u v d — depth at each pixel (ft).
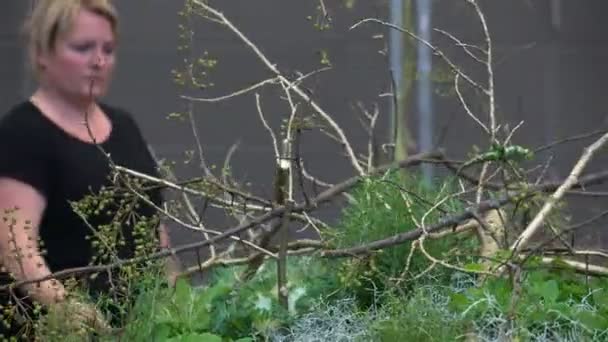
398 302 10.94
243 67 54.75
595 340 10.66
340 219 13.51
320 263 12.73
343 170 34.86
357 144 34.17
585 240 14.19
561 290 11.85
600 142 12.80
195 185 13.98
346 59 48.60
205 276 13.37
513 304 10.42
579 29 63.87
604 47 62.95
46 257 13.08
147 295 11.00
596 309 11.39
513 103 55.21
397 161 14.48
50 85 13.57
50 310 10.64
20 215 12.83
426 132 24.63
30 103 13.51
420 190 13.30
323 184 15.72
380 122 35.17
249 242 12.91
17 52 54.65
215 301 11.76
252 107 48.85
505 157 12.56
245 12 60.23
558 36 63.10
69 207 13.19
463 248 12.83
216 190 13.55
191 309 11.44
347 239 12.80
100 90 13.65
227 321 11.50
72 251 13.14
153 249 11.95
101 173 13.48
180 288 11.62
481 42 43.57
